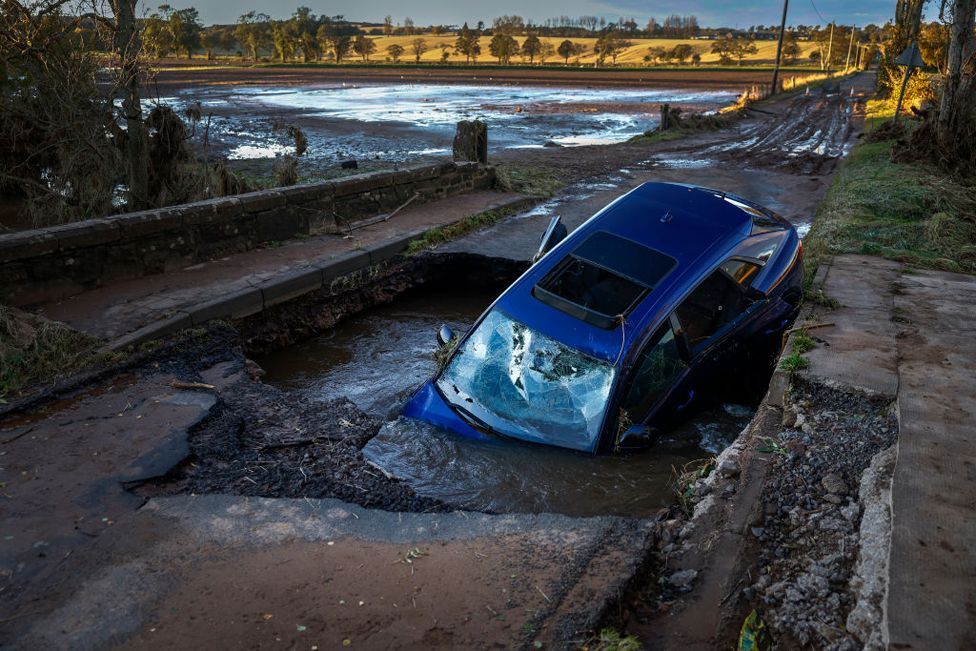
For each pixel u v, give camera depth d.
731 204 6.87
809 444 4.37
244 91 57.94
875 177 12.58
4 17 8.87
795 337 5.86
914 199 10.55
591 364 5.04
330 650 3.01
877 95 39.66
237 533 3.90
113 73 9.44
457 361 5.54
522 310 5.53
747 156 19.95
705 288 5.62
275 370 7.17
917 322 6.16
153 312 6.83
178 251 8.23
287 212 9.58
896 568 3.06
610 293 5.49
